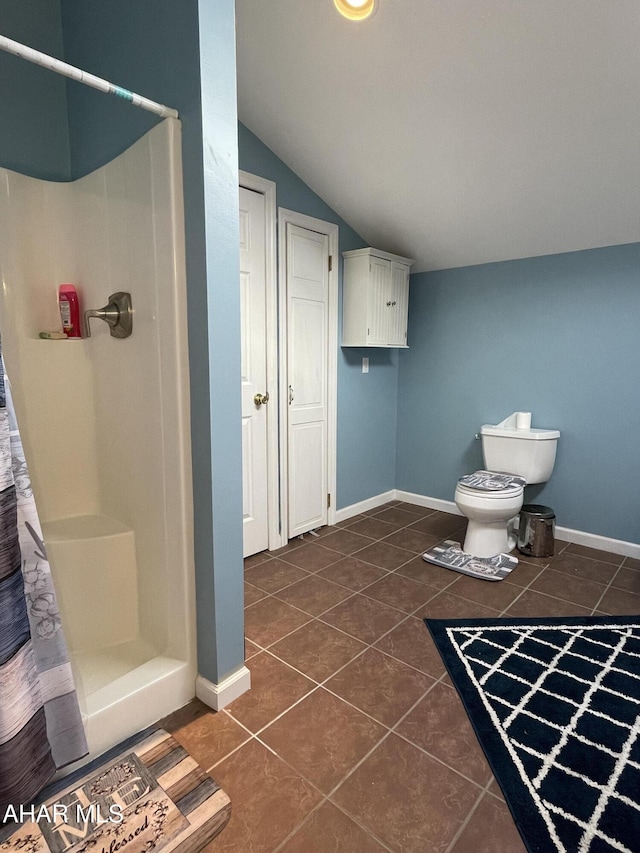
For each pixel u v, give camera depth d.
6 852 1.09
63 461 1.94
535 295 2.91
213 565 1.50
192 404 1.50
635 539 2.71
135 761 1.35
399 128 2.21
